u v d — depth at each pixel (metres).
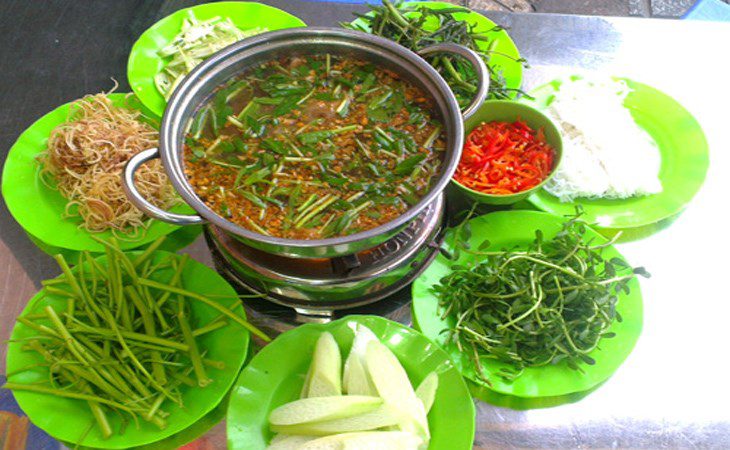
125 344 0.47
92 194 0.56
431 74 0.51
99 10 0.73
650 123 0.65
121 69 0.69
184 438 0.49
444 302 0.52
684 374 0.53
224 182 0.49
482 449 0.50
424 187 0.49
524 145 0.59
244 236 0.41
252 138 0.52
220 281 0.52
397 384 0.46
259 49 0.52
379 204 0.49
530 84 0.69
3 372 0.51
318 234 0.47
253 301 0.55
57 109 0.63
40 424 0.45
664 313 0.56
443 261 0.55
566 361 0.50
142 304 0.49
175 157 0.45
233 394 0.47
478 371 0.49
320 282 0.49
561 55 0.71
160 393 0.46
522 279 0.51
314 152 0.51
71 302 0.50
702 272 0.58
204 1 0.76
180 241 0.58
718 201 0.62
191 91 0.50
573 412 0.51
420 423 0.45
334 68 0.55
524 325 0.49
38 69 0.68
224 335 0.50
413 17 0.70
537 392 0.49
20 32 0.71
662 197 0.60
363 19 0.67
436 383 0.47
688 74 0.70
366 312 0.55
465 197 0.60
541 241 0.54
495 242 0.56
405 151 0.51
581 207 0.57
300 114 0.53
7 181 0.58
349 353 0.49
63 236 0.56
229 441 0.45
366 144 0.52
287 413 0.45
